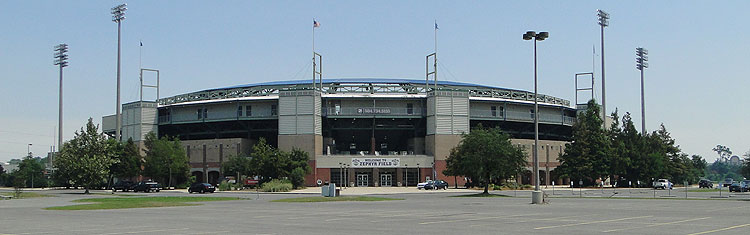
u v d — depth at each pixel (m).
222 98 118.56
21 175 126.19
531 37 49.66
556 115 123.44
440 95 111.19
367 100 113.06
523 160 72.62
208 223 29.22
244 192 88.31
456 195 71.06
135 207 44.84
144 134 120.19
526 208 41.34
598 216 32.56
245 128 116.81
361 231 24.66
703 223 27.48
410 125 115.38
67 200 58.56
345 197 59.44
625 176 114.50
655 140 120.81
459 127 111.00
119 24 120.62
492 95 120.19
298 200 55.72
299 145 108.75
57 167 78.69
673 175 126.31
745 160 110.31
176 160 104.94
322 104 112.56
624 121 119.50
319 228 26.20
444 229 25.30
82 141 80.06
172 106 120.06
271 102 113.00
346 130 116.75
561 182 120.50
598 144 109.50
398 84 122.81
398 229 25.47
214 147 114.44
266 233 24.03
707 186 113.12
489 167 69.69
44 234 24.22
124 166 104.62
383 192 84.44
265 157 98.31
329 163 108.56
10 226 28.11
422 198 61.69
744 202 50.41
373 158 109.06
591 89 131.12
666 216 32.34
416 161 109.38
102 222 30.20
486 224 27.64
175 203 49.72
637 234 22.64
